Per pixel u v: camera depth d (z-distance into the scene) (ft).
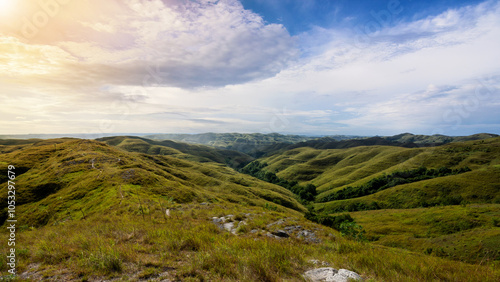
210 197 240.94
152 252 26.86
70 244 30.12
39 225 141.49
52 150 339.36
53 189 200.44
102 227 44.01
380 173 572.10
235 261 23.08
